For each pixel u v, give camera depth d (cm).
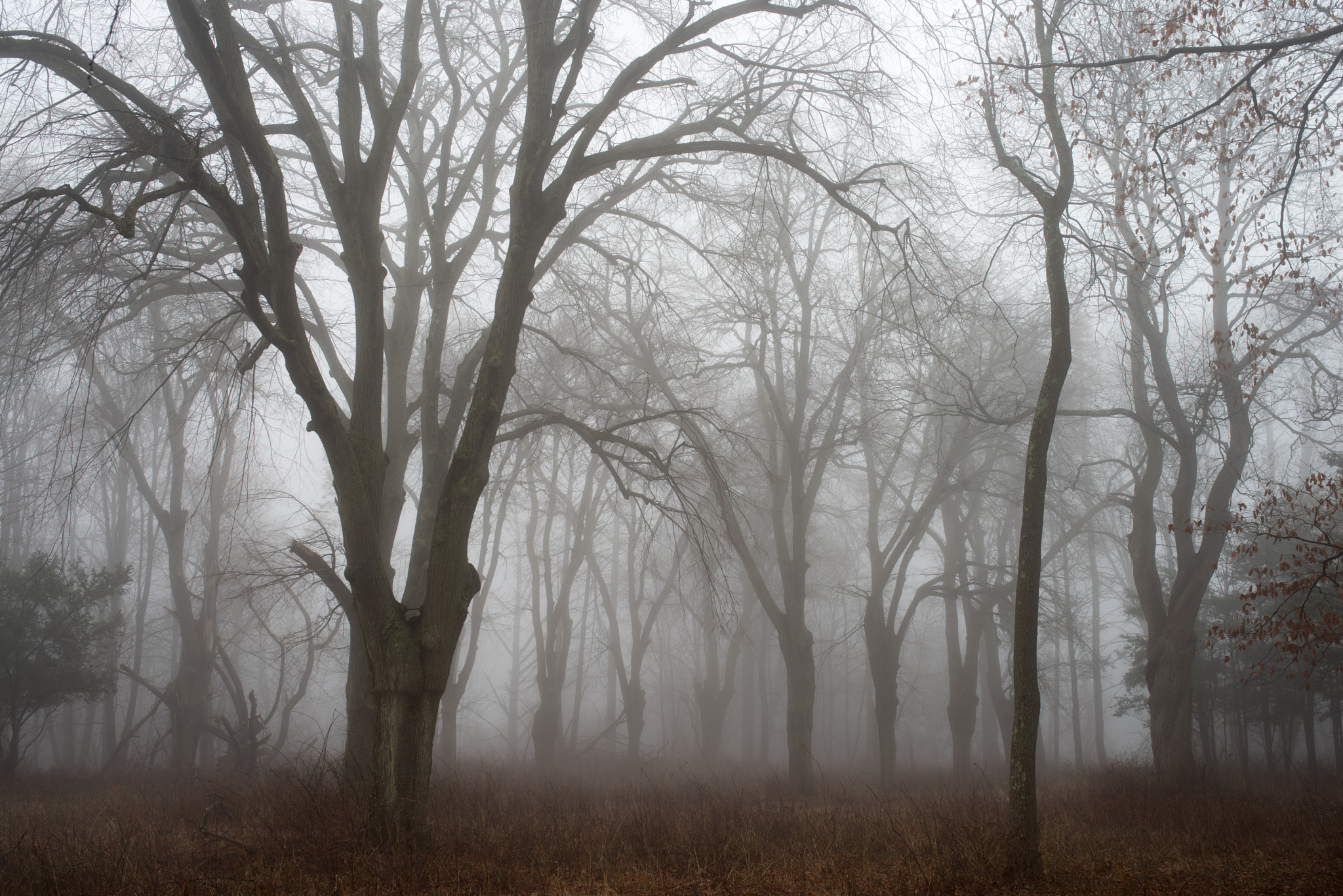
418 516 1284
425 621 872
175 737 2184
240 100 848
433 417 1322
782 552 1916
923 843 806
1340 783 1788
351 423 948
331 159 1041
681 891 699
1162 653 1680
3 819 1066
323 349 1488
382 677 852
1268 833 1030
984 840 793
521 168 976
